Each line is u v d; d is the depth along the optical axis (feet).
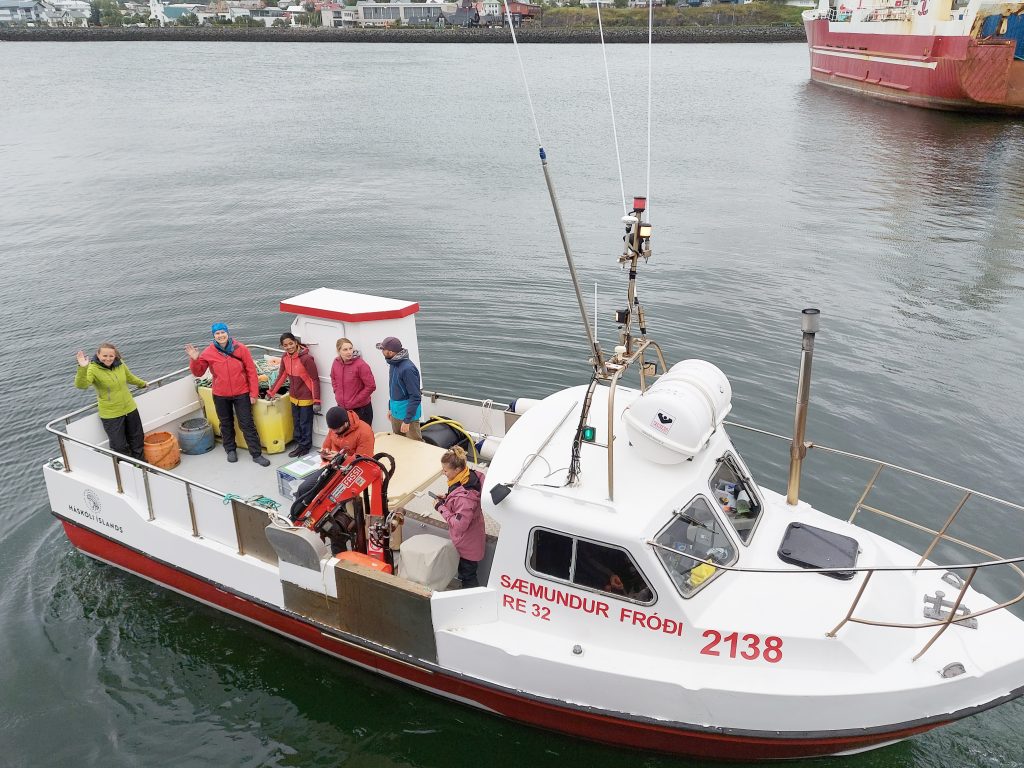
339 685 23.02
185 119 144.87
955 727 21.16
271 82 209.87
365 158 106.83
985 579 26.08
